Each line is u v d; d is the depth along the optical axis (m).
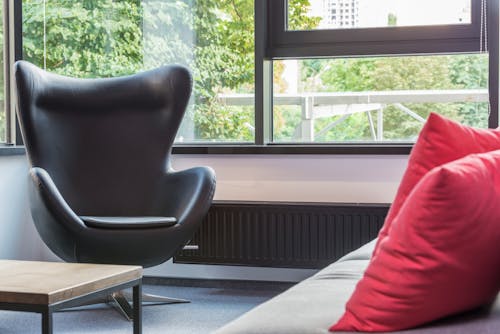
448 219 1.02
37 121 3.37
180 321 3.08
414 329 1.10
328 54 3.96
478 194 1.04
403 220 1.06
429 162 1.28
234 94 4.06
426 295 1.06
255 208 3.72
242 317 1.22
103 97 3.60
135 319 2.26
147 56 4.16
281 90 4.08
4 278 2.01
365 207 3.59
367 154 3.71
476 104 3.82
